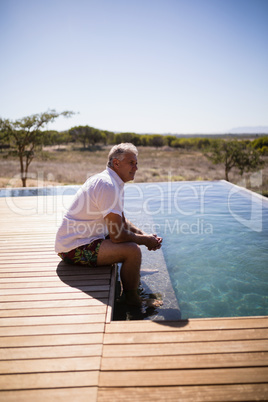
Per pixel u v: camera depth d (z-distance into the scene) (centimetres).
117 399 120
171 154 5019
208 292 259
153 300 241
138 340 156
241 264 319
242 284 274
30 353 148
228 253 352
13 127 1519
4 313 184
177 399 119
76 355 146
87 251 234
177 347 150
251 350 146
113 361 141
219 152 2075
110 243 229
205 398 119
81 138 6944
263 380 128
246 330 162
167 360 141
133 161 228
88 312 183
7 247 312
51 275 238
